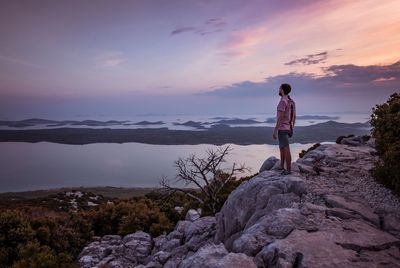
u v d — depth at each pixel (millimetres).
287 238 5590
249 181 9883
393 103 9750
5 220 18844
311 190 8367
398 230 6148
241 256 5148
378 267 4703
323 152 12859
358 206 7203
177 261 11539
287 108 9258
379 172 8875
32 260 14125
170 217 25578
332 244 5352
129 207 25266
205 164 25234
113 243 17672
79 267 14852
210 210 22047
